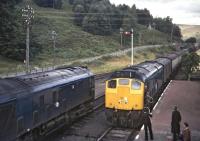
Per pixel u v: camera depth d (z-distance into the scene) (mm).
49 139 20391
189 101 32594
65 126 23078
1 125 14180
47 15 135375
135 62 100000
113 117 23750
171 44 166625
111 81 24000
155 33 189125
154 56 123875
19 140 16125
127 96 23500
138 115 23391
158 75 33906
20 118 15789
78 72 25734
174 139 19281
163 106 29703
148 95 25906
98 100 35312
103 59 94062
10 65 69312
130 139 20969
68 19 139500
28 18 53906
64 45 103938
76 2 153875
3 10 79625
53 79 20766
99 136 21328
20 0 114438
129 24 150625
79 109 25641
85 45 110250
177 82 47625
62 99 21391
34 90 17375
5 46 76312
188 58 58500
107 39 128875
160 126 22766
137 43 146250
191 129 22344
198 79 56938
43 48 92812
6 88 15328
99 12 138625
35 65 73250
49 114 19359
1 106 14148
